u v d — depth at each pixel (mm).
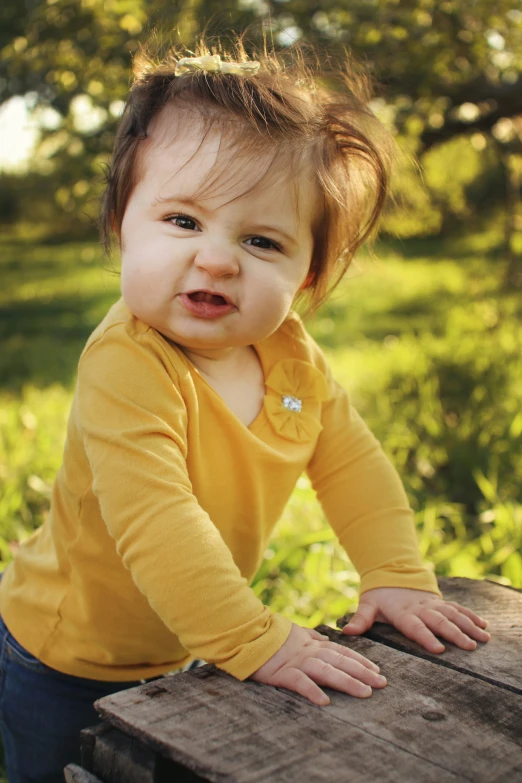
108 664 1423
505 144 6289
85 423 1209
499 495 3170
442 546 2701
